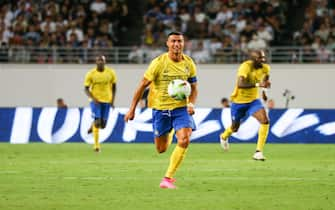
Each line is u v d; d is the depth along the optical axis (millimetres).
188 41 53156
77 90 52750
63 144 40969
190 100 22266
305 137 42281
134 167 27594
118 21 56719
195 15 55656
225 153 34719
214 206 18297
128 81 52656
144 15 57562
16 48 52656
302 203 18844
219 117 42438
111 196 19953
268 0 56031
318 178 24250
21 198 19562
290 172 26062
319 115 42344
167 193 20547
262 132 31062
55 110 42750
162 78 21875
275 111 42531
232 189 21453
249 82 32000
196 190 21188
